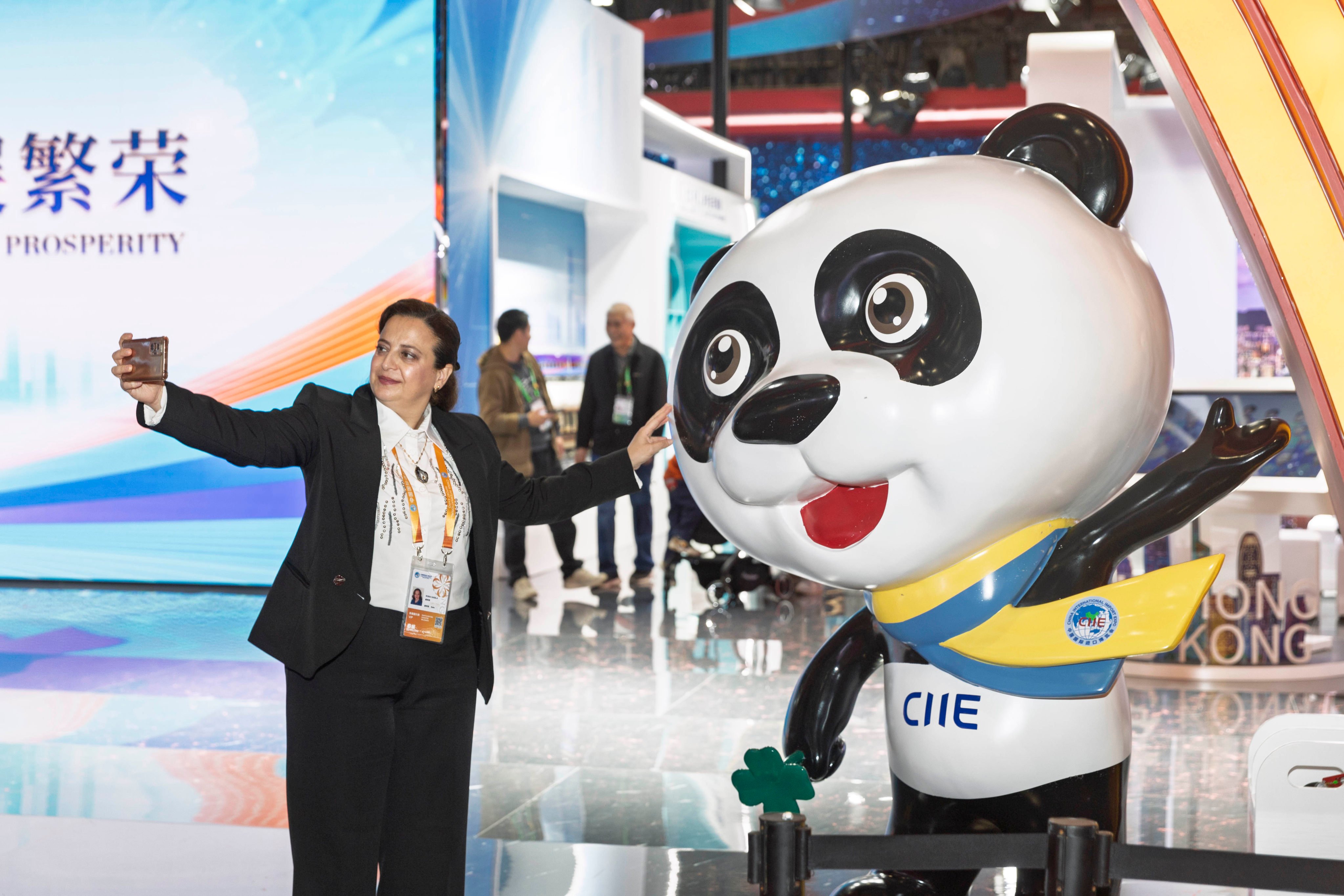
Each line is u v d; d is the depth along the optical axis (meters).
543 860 3.07
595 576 8.31
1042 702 2.21
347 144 7.13
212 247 7.31
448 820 2.31
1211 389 4.75
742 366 2.25
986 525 2.16
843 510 2.23
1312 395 2.20
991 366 2.06
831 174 16.73
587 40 9.01
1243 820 3.40
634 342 7.89
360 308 7.20
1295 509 4.89
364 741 2.21
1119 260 2.21
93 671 5.15
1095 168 2.30
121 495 7.55
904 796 2.38
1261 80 2.17
